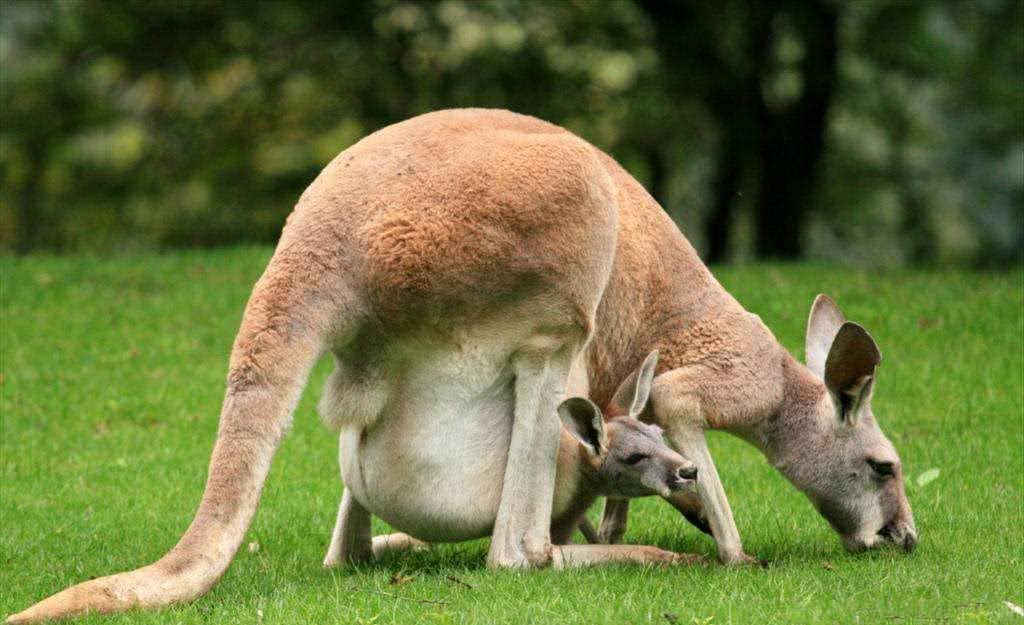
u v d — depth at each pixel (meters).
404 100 35.34
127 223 37.31
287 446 14.78
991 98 34.38
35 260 24.44
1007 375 16.47
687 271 10.42
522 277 9.13
